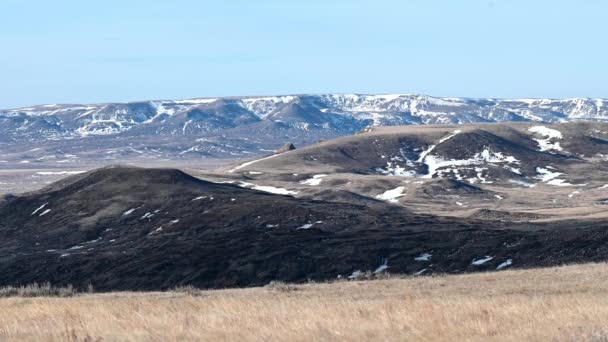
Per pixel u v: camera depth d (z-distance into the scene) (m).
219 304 39.47
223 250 117.12
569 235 104.94
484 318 31.34
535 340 27.14
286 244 117.50
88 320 35.12
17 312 39.56
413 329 29.34
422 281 59.53
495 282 56.22
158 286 108.19
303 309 36.03
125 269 116.06
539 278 56.72
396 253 109.06
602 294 43.88
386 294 51.16
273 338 29.08
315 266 107.50
